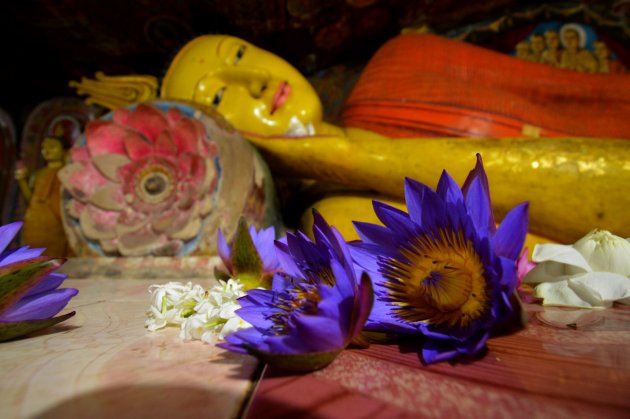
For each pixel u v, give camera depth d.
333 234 0.76
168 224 2.51
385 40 4.83
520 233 0.75
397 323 0.83
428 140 2.47
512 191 2.22
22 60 5.78
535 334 0.96
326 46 4.81
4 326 0.92
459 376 0.69
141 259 2.47
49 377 0.72
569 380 0.66
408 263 0.86
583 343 0.88
